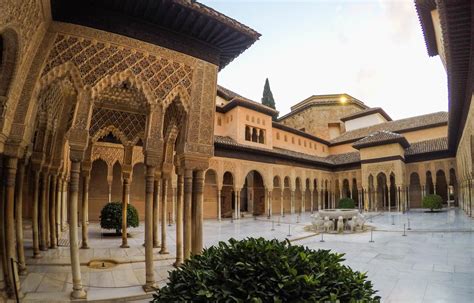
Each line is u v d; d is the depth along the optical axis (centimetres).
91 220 1504
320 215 1323
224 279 214
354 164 2623
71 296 418
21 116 398
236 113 2019
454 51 707
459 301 428
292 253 244
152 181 480
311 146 2848
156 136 486
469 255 733
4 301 390
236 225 1510
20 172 511
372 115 3095
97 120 766
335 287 208
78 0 435
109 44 457
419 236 1069
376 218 1742
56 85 562
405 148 2423
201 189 534
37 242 637
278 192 2430
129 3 450
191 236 525
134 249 753
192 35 535
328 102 3488
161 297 219
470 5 535
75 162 425
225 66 650
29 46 387
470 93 989
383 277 554
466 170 1595
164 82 502
